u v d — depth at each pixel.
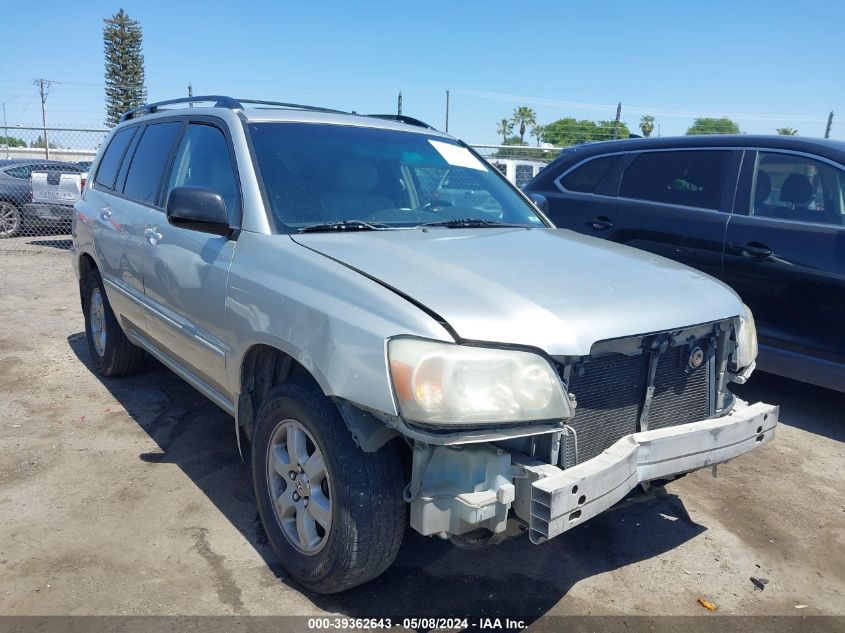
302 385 2.66
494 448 2.29
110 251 4.56
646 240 5.44
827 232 4.52
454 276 2.54
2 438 4.21
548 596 2.86
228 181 3.35
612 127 18.45
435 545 3.17
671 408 2.78
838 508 3.69
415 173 3.74
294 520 2.86
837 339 4.44
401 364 2.20
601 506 2.30
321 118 3.76
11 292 8.47
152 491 3.60
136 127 4.86
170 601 2.73
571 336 2.33
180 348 3.70
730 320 2.89
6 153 16.92
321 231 3.04
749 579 3.05
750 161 5.05
